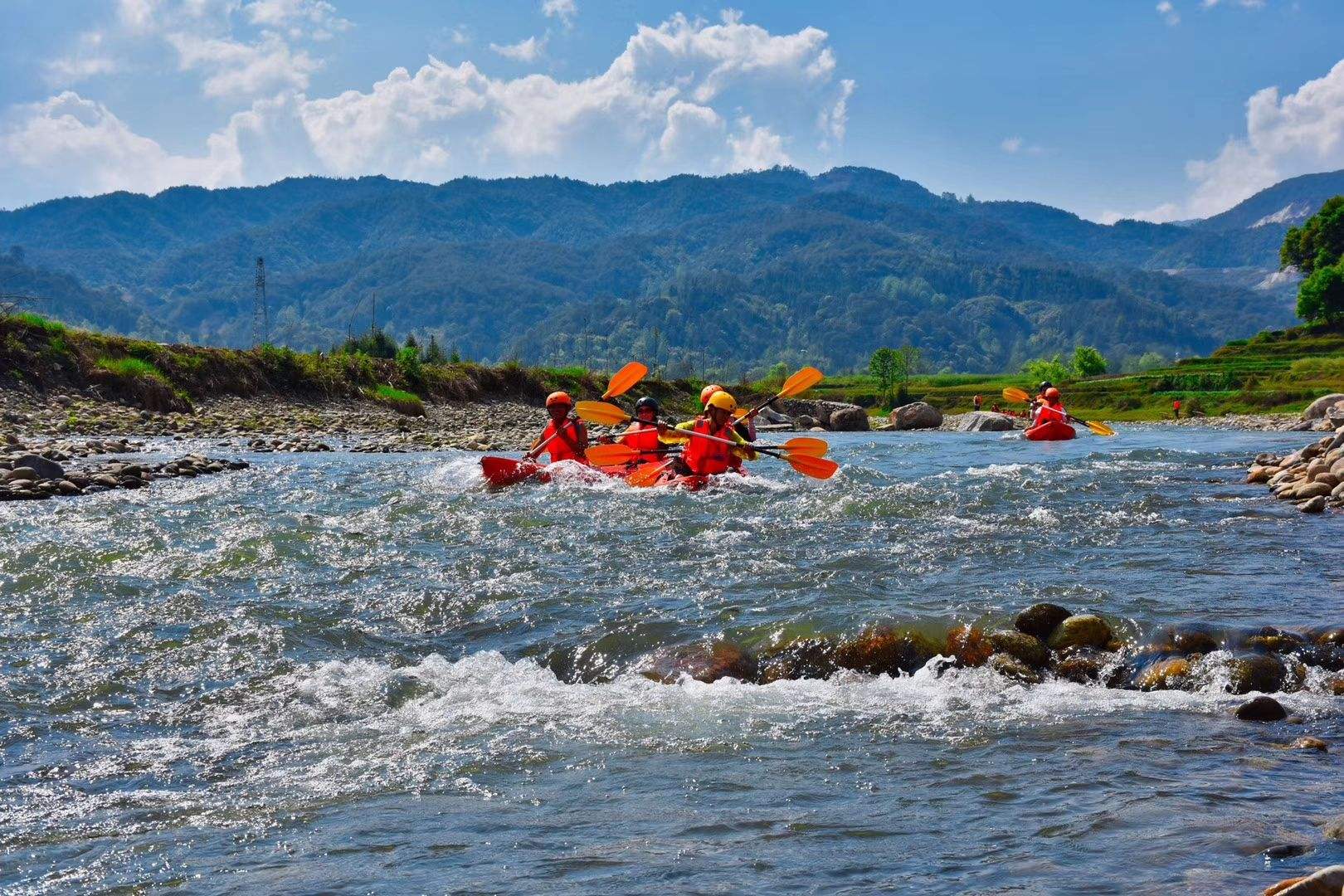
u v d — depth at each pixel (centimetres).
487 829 360
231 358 3259
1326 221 12600
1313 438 3231
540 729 486
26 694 541
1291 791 379
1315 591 734
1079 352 12044
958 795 385
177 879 321
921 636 606
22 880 324
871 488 1323
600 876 316
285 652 618
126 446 2033
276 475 1588
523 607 719
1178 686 545
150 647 625
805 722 493
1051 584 759
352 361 3688
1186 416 6600
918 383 10781
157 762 444
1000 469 1677
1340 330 10575
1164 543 944
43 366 2691
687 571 829
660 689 560
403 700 539
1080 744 449
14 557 856
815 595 727
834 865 320
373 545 938
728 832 352
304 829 364
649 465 1523
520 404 4238
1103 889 292
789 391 1686
